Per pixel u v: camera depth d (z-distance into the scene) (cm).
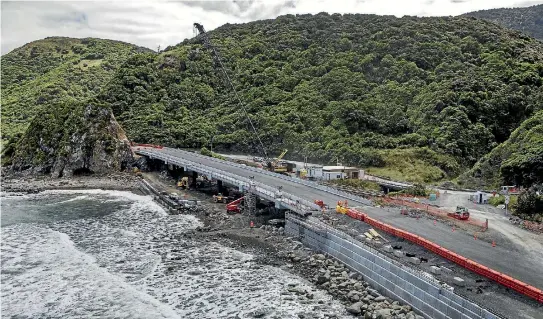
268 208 8375
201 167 10656
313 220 6481
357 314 4528
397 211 6775
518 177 8350
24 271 5969
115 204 9812
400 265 4650
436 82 13475
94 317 4772
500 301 3938
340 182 9800
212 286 5388
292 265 5853
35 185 11912
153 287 5434
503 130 11969
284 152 12675
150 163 13662
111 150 13325
